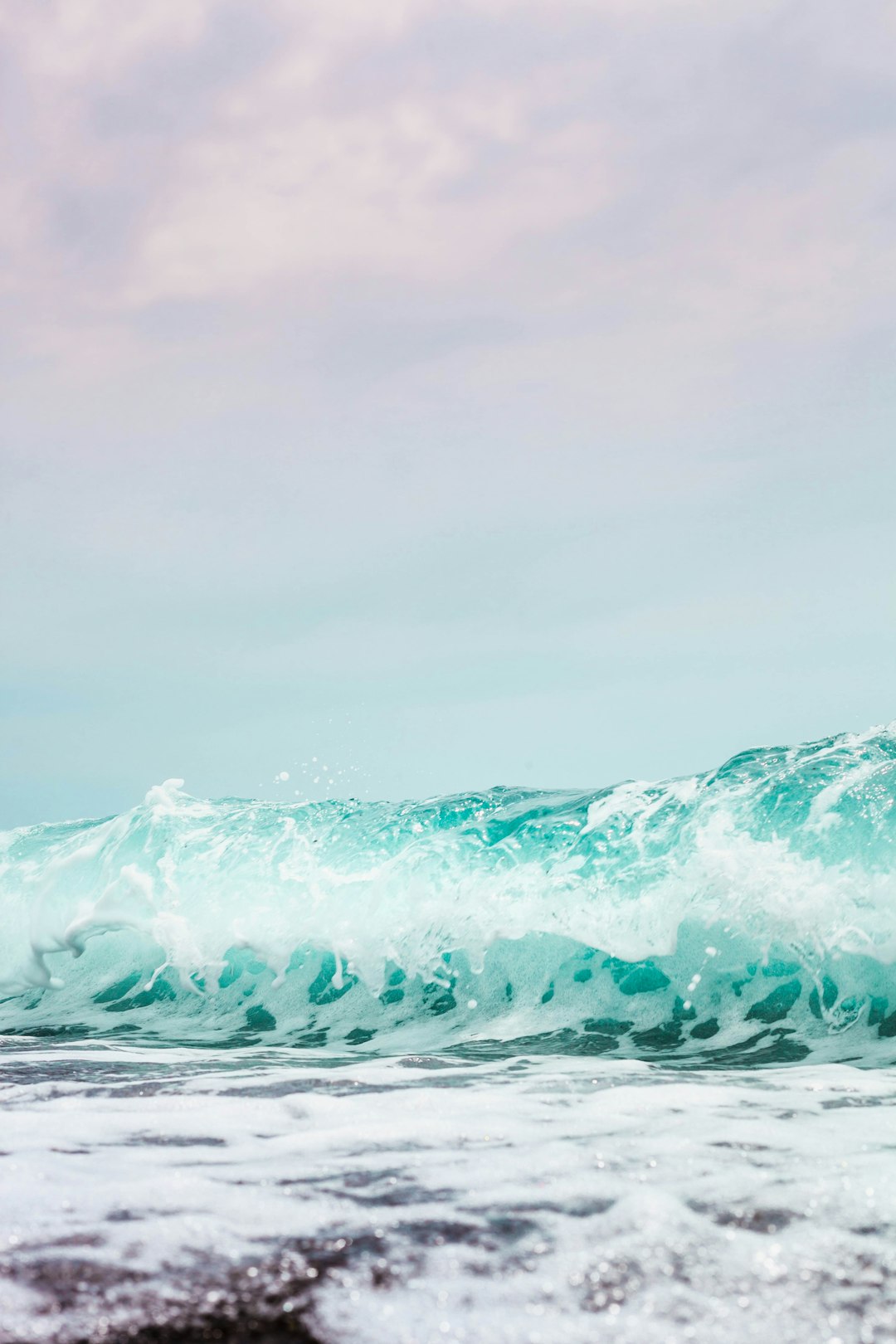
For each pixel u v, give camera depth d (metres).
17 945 7.73
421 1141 2.72
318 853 7.46
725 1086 3.58
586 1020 5.83
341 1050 5.71
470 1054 5.35
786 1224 1.98
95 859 8.04
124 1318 1.60
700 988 5.72
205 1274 1.76
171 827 8.05
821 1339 1.52
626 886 6.25
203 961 7.09
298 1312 1.62
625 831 6.57
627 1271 1.77
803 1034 5.21
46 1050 5.37
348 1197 2.18
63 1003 7.24
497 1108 3.18
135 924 7.48
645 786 7.02
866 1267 1.76
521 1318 1.61
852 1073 4.14
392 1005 6.39
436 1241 1.91
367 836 7.46
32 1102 3.40
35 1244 1.89
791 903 5.62
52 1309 1.63
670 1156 2.50
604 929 6.18
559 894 6.46
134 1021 6.78
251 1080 3.79
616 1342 1.53
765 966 5.61
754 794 6.31
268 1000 6.73
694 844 6.16
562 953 6.22
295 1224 2.01
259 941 7.04
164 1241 1.91
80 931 7.62
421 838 7.25
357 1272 1.77
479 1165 2.44
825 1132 2.76
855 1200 2.10
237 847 7.71
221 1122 3.00
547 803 7.39
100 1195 2.19
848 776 6.14
